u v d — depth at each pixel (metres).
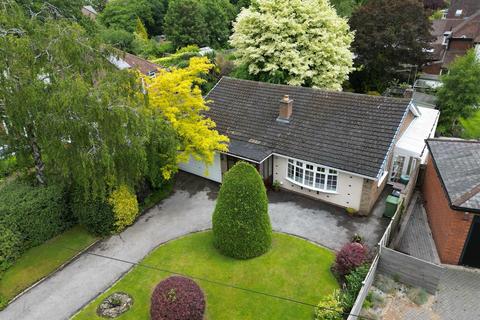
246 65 30.66
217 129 22.52
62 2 32.75
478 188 13.34
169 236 17.17
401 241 16.31
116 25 61.44
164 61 45.06
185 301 11.72
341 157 18.20
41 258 15.67
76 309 13.31
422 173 20.16
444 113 35.22
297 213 18.70
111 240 16.98
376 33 36.00
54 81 13.23
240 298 13.50
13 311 13.32
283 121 21.22
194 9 55.78
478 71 32.84
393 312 12.53
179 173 23.28
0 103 13.42
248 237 14.92
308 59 28.66
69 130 13.09
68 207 17.25
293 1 28.52
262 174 20.25
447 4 76.00
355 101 20.17
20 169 17.14
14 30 13.08
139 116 14.18
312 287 13.87
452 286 13.57
